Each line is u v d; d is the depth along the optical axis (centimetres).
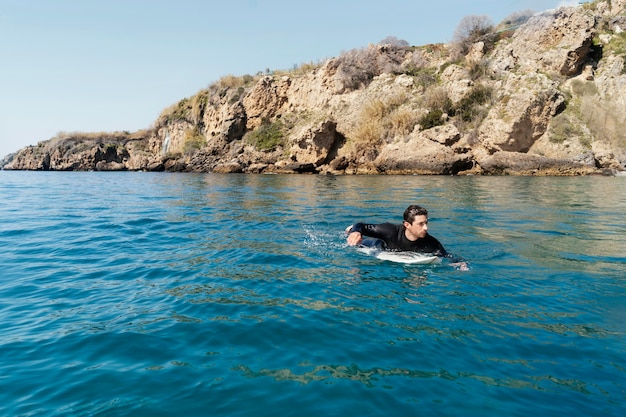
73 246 605
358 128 2905
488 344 276
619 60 2395
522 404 210
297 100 3612
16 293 395
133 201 1234
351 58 3394
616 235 630
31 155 5094
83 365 254
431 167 2391
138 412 205
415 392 221
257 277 436
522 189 1411
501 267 464
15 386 231
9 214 962
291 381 233
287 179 2283
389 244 545
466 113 2578
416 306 346
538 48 2653
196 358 262
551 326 303
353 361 255
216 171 3406
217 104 4078
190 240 637
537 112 2262
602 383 228
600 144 2206
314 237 646
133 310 347
